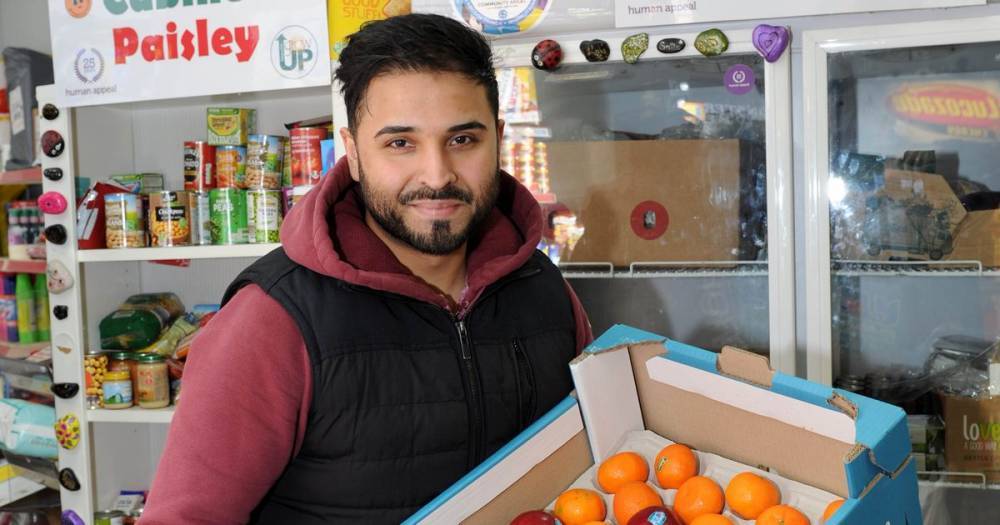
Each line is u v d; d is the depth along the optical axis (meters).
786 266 1.76
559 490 1.08
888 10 1.68
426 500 1.04
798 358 1.79
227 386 0.95
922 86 1.87
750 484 0.98
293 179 2.04
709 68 1.86
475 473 0.96
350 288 1.03
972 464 1.84
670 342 1.11
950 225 1.80
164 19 2.01
